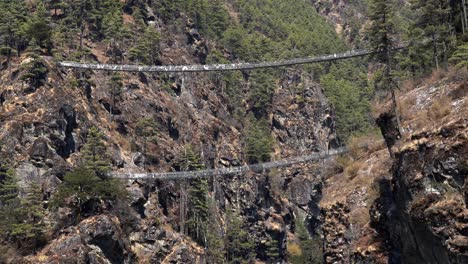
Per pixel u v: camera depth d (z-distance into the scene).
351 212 52.59
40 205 86.38
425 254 38.34
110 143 112.31
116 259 87.88
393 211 45.25
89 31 147.12
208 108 158.50
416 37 73.62
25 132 99.25
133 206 102.88
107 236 85.56
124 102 129.25
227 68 129.38
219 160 144.62
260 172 150.88
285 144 175.62
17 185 89.88
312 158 152.75
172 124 137.12
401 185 40.00
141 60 146.62
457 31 69.00
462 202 34.25
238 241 125.31
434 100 44.97
